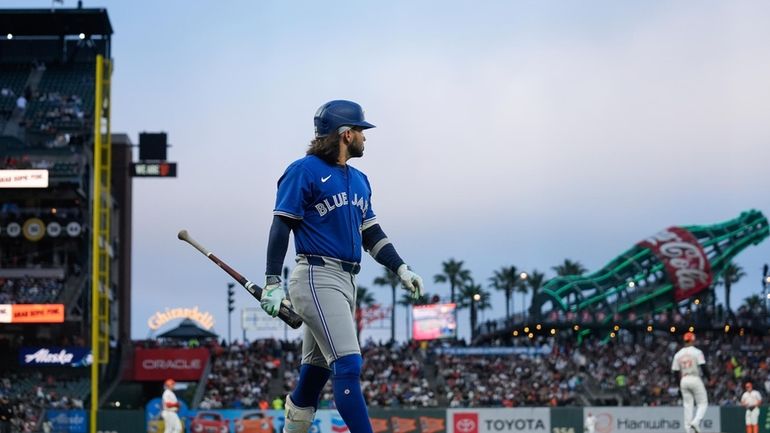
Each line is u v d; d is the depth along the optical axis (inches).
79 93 3442.4
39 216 3065.9
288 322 370.3
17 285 3046.3
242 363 3122.5
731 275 6284.5
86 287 3152.1
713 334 4050.2
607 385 3073.3
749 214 4195.4
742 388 2987.2
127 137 3747.5
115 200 3641.7
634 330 4055.1
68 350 2987.2
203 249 392.8
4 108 3289.9
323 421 2289.6
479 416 2362.2
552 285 4101.9
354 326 383.6
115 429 2319.1
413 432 2343.8
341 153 392.5
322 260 381.7
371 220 406.6
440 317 3821.4
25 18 3567.9
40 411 2571.4
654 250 4087.1
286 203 378.0
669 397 2935.5
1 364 2992.1
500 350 3336.6
